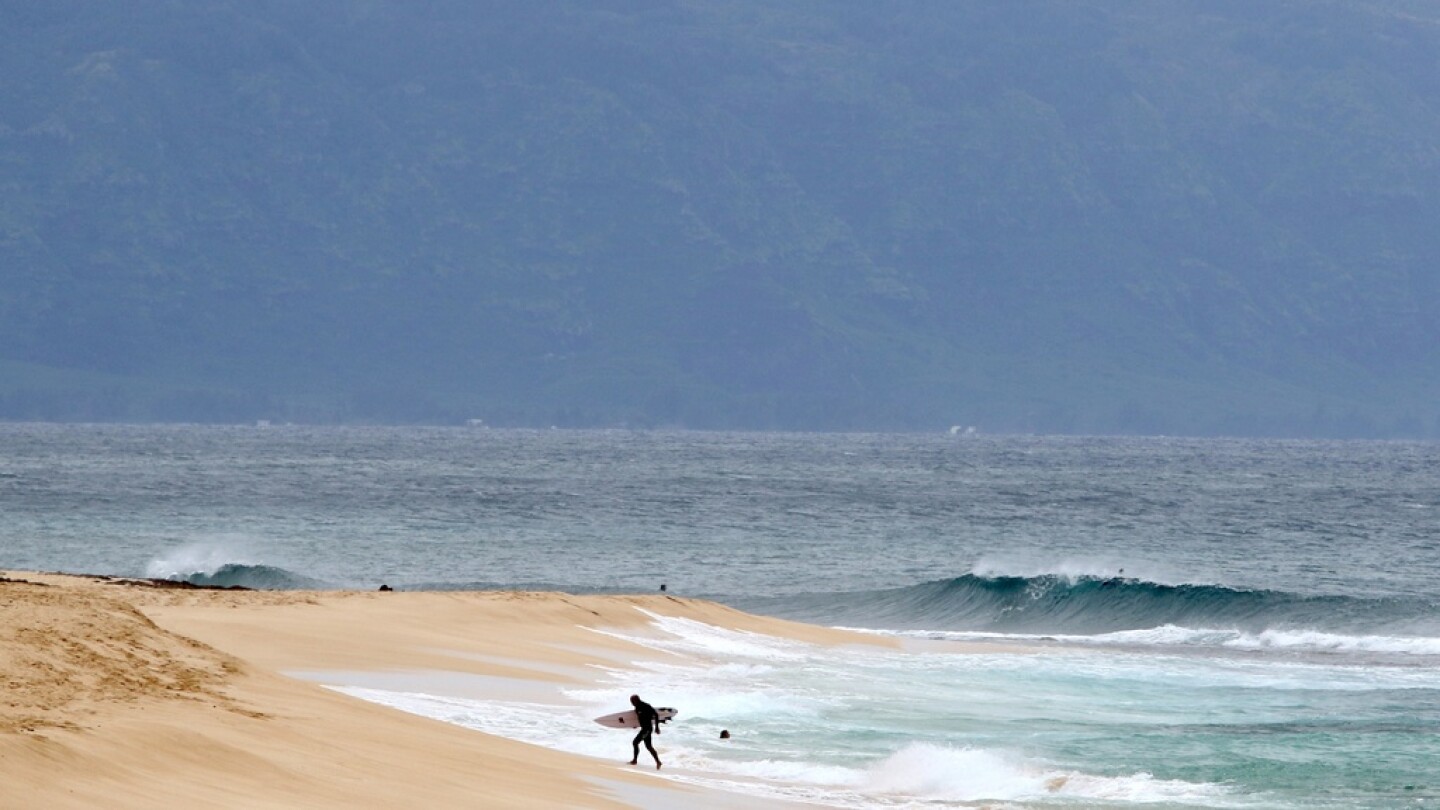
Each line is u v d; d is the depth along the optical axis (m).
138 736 77.25
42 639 91.56
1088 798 98.88
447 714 111.62
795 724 121.25
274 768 78.31
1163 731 124.31
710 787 95.31
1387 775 107.12
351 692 116.06
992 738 118.75
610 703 122.75
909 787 100.06
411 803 76.69
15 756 69.50
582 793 86.94
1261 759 112.25
